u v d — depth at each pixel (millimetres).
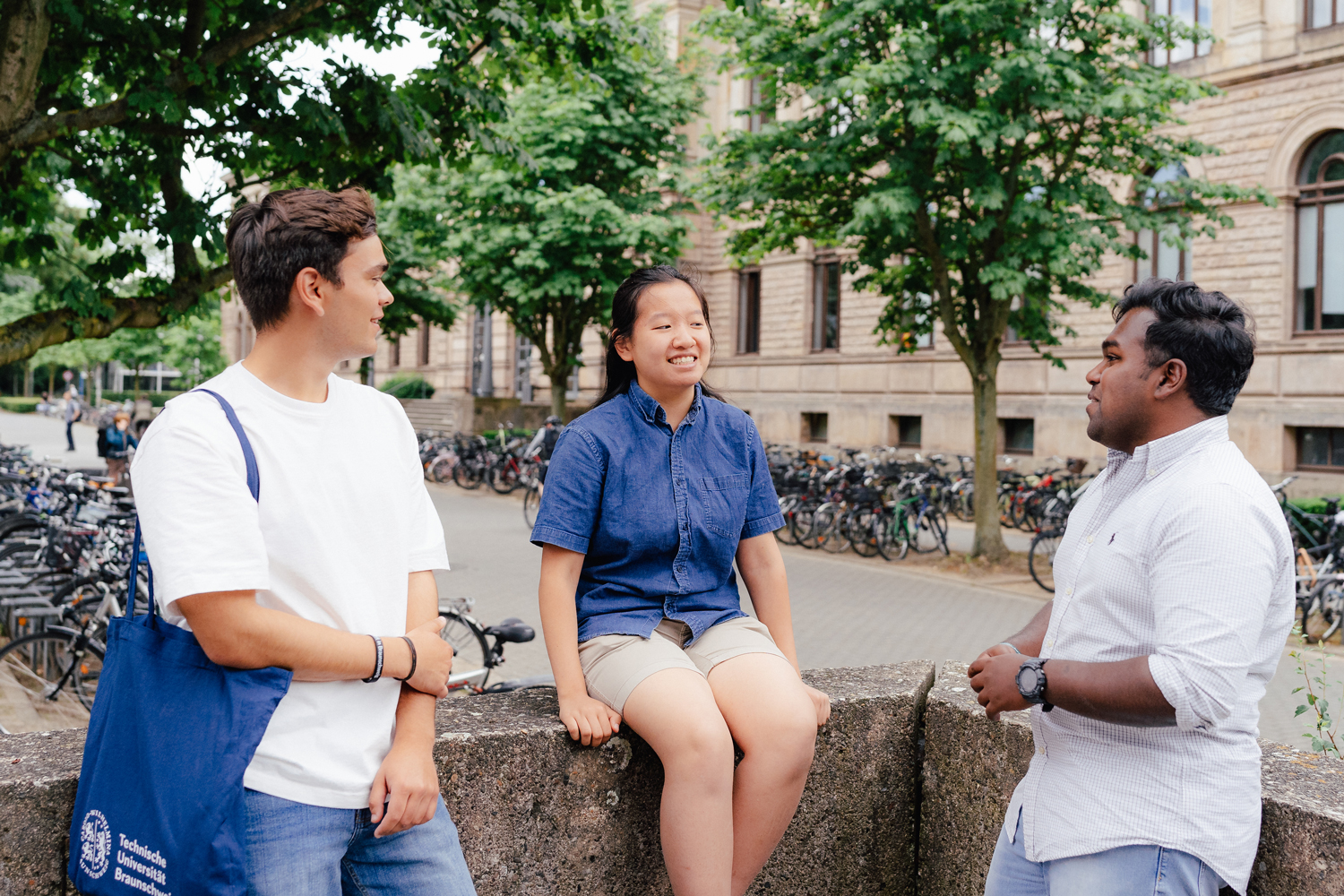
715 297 27141
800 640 8961
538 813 2104
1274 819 1826
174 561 1346
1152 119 11109
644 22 17844
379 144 6957
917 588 11555
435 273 20000
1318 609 8664
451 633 6613
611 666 2053
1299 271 17453
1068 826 1645
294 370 1538
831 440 24328
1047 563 12719
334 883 1491
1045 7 10633
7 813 1678
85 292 6016
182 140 6391
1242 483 1536
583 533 2100
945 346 22125
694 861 1883
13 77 5379
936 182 11555
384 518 1592
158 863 1354
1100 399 1701
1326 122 16766
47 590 8102
